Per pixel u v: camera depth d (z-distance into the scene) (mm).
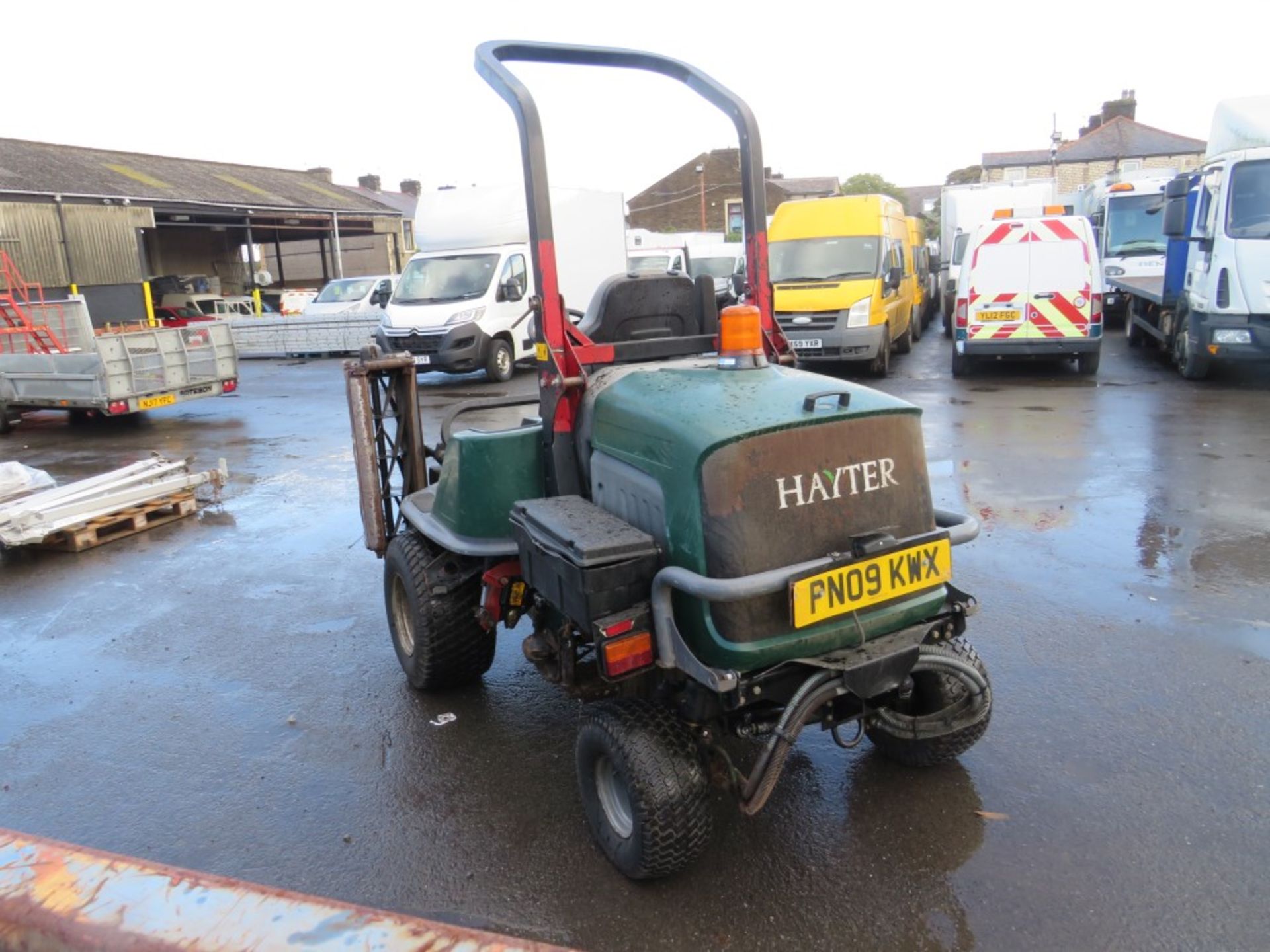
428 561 4285
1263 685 4262
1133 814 3359
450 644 4238
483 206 16016
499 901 3031
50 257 25578
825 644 2889
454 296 15477
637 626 2857
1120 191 19641
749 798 2824
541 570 3178
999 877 3053
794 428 2828
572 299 15617
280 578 6289
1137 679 4355
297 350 21031
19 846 1188
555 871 3168
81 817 3621
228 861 3303
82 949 1034
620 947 2805
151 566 6664
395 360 4863
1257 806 3385
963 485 7715
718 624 2809
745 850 3229
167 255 34844
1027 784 3564
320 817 3557
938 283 28266
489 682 4621
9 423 12695
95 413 13641
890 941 2793
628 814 3100
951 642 3414
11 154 28219
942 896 2969
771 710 3057
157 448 11109
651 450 3010
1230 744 3793
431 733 4148
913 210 80375
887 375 14484
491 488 3816
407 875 3189
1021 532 6488
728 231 59156
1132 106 55094
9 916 1073
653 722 2967
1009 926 2836
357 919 1058
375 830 3455
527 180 3365
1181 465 8125
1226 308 11758
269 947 1014
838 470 2908
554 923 2916
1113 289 19500
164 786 3820
